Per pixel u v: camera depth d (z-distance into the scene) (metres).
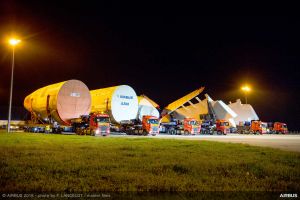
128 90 41.22
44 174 8.69
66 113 34.47
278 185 7.64
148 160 11.52
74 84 35.03
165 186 7.38
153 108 46.56
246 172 9.28
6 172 8.93
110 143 19.61
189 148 16.70
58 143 19.03
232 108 61.66
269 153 14.55
